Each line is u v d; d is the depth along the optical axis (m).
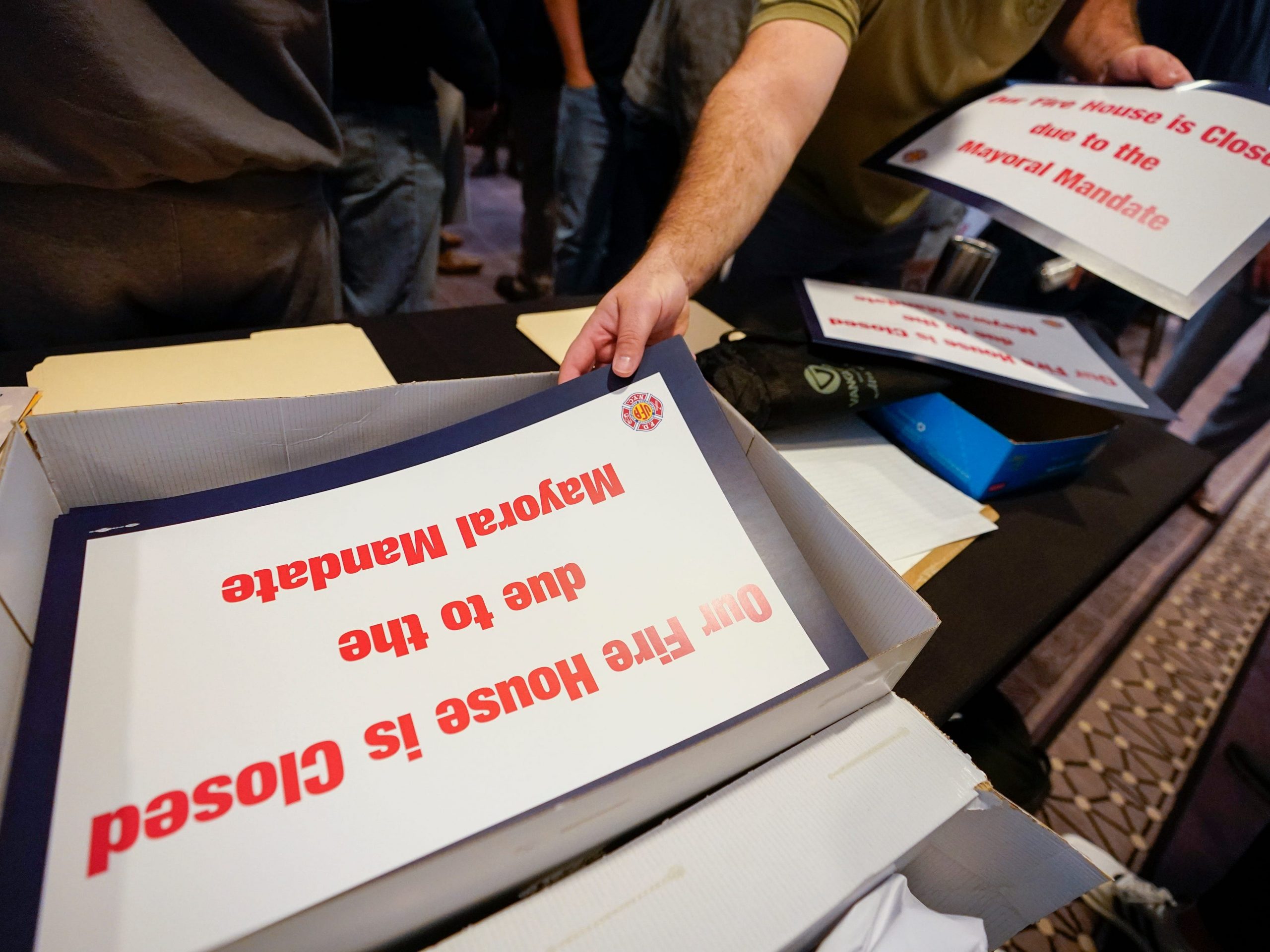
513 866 0.23
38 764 0.24
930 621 0.29
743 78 0.73
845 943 0.25
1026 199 0.66
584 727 0.28
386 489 0.35
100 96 0.58
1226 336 1.66
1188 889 0.93
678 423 0.38
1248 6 1.22
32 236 0.66
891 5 0.85
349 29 0.98
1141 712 1.19
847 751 0.28
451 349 0.69
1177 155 0.63
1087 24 0.99
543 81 1.78
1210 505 1.77
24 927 0.21
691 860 0.24
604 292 1.93
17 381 0.53
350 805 0.25
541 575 0.32
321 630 0.30
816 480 0.59
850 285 0.75
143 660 0.28
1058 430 0.69
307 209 0.86
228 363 0.58
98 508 0.32
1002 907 0.33
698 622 0.31
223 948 0.18
